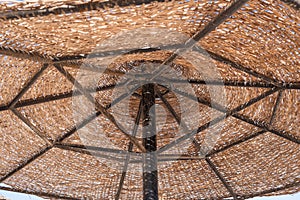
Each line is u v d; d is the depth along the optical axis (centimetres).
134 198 634
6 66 416
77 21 328
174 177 603
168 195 624
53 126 546
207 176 597
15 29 338
